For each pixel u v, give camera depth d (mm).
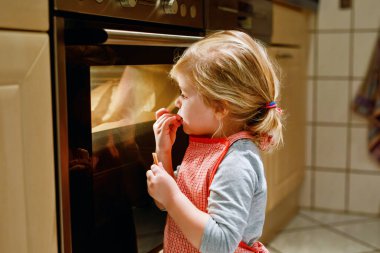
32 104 836
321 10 2721
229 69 991
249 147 1012
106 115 1028
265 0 1907
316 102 2795
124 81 1065
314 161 2850
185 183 1041
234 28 1586
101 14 961
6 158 794
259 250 1066
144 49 1097
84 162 972
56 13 882
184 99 1038
